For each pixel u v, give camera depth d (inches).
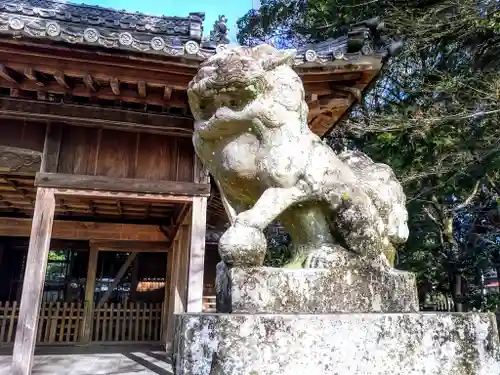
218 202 297.0
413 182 232.1
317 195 66.5
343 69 165.2
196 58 158.2
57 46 151.4
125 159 195.0
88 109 191.2
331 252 63.5
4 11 227.3
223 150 69.2
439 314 59.9
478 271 315.0
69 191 182.2
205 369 49.8
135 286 484.4
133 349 330.0
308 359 51.6
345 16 269.4
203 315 52.8
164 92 175.3
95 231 349.1
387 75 271.4
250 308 55.9
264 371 49.7
